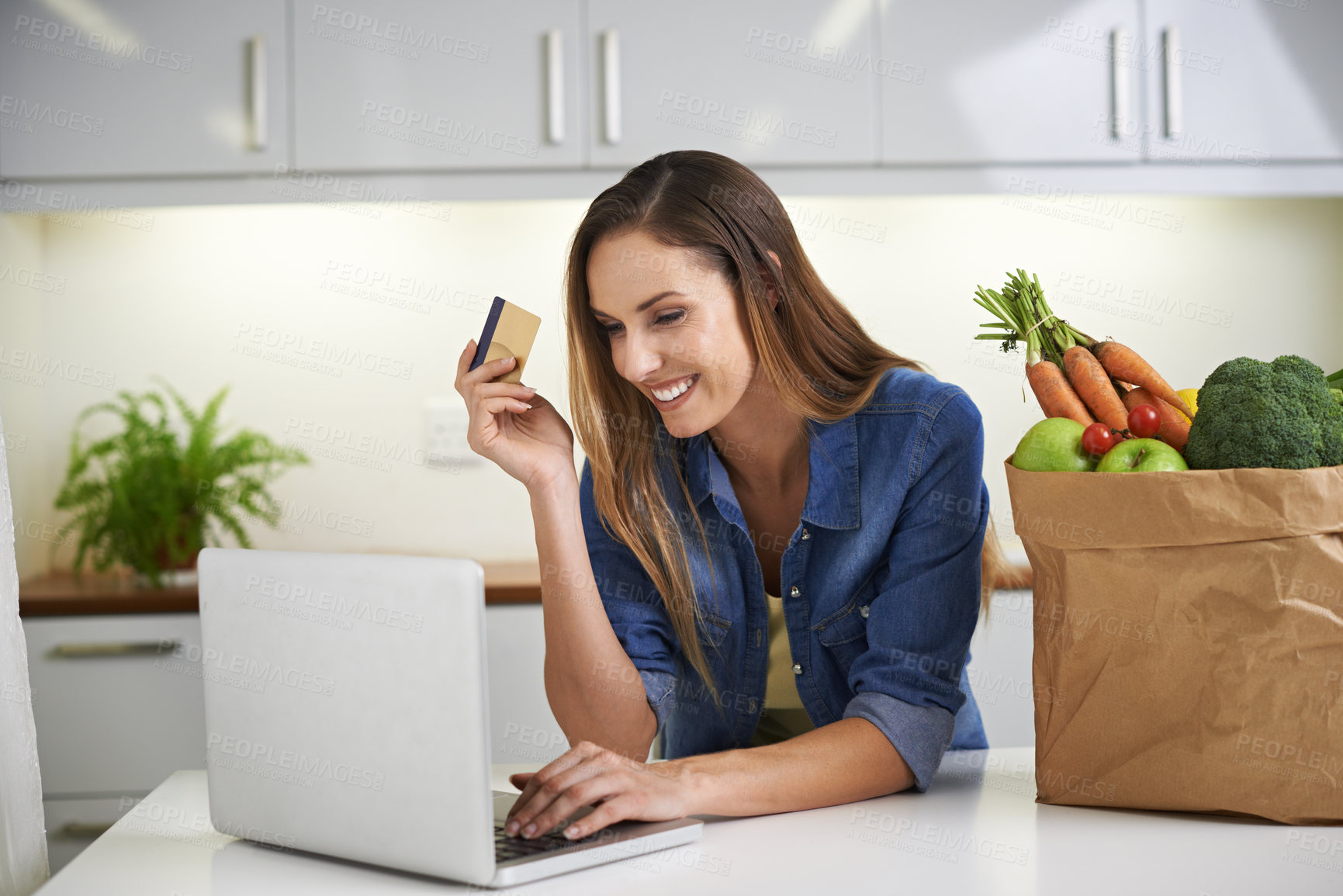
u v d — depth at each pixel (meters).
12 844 0.74
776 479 1.11
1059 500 0.75
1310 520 0.69
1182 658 0.72
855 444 1.01
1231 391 0.73
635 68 2.11
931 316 2.45
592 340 1.07
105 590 2.04
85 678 1.94
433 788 0.62
